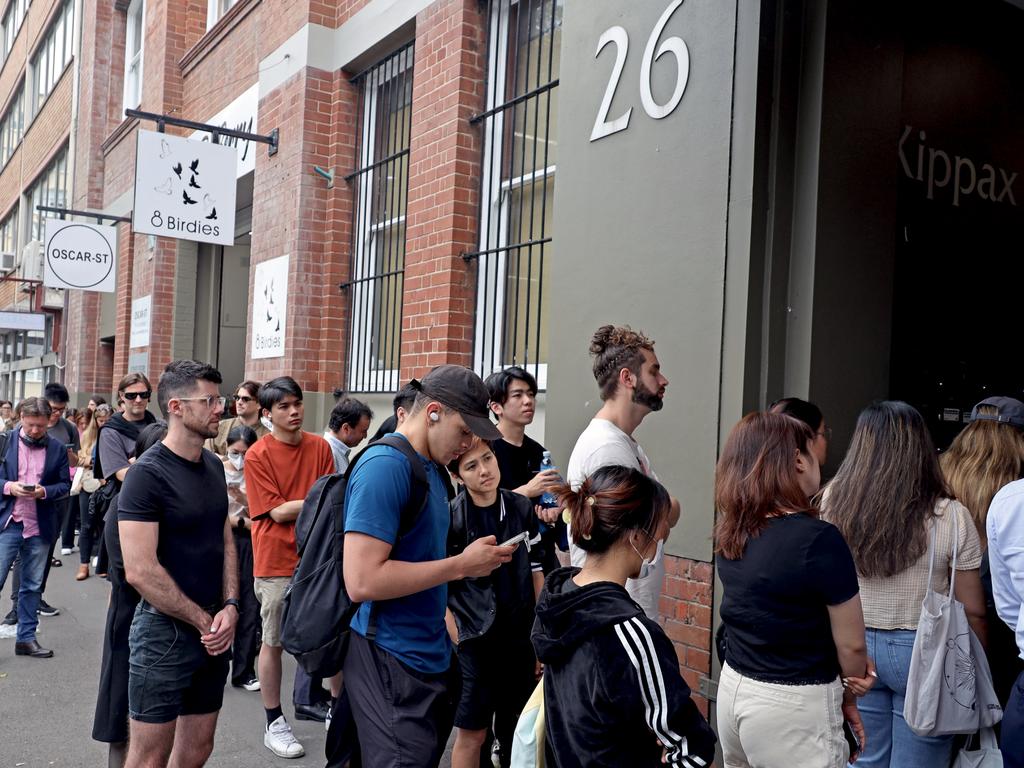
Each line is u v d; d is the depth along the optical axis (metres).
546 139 5.88
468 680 3.69
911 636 2.90
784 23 4.12
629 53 4.77
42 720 5.06
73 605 7.96
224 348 13.05
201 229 8.77
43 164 20.72
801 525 2.52
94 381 16.17
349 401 5.73
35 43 21.98
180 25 12.64
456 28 6.69
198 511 3.33
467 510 3.69
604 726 2.16
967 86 5.12
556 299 5.20
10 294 23.78
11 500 6.38
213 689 3.42
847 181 4.20
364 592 2.62
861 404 4.25
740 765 2.73
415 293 7.02
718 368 4.15
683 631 4.27
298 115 8.52
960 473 3.44
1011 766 2.83
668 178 4.48
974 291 5.19
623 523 2.32
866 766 3.04
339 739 3.05
